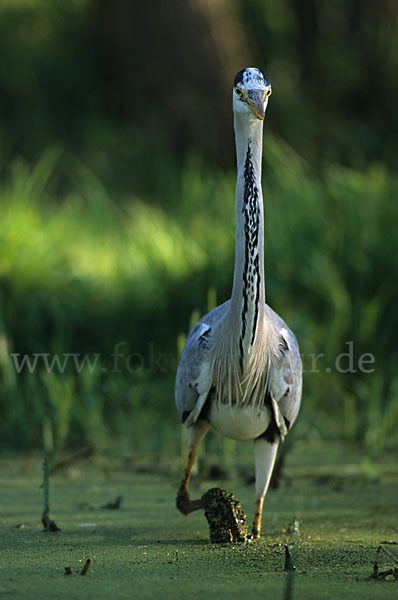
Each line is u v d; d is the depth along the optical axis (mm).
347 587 7785
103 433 16969
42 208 25219
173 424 17797
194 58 32406
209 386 10133
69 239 23109
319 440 17062
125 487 13656
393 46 32469
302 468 14836
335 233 19906
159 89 33031
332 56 33062
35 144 33312
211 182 23688
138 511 11875
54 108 35188
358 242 19594
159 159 30500
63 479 14320
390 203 20250
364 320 18469
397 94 31656
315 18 35750
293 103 30812
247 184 9602
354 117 31859
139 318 19703
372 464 15133
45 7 38344
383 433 16078
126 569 8570
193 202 22906
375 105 31875
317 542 9812
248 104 9445
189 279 19703
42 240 21203
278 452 15047
